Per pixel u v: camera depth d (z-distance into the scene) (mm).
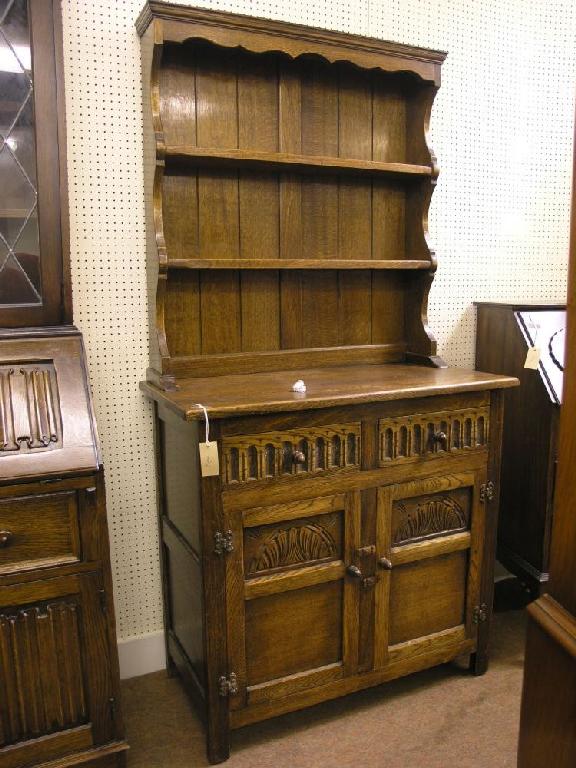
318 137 2221
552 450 2291
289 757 1823
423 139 2271
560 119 2736
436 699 2076
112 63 1941
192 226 2076
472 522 2086
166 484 2094
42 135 1735
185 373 2104
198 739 1895
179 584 2025
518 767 852
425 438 1952
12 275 1765
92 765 1634
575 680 715
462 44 2502
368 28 2332
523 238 2758
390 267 2207
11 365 1649
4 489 1469
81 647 1592
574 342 730
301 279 2268
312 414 1771
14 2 1678
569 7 2668
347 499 1856
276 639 1827
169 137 2006
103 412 2078
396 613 2002
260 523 1748
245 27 1874
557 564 773
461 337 2697
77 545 1552
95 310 2025
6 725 1544
